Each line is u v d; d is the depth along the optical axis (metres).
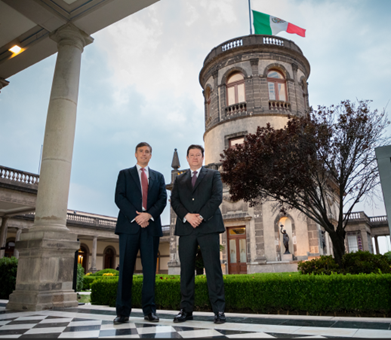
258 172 9.88
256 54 21.06
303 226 17.02
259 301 5.59
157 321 4.15
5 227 20.06
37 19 7.58
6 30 8.48
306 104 22.22
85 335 3.30
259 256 17.16
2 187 16.45
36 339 3.08
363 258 8.14
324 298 5.23
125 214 4.29
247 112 20.22
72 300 6.35
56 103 7.19
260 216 17.73
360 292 5.09
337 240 8.91
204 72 23.48
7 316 4.98
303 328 3.56
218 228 4.30
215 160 20.72
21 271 6.25
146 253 4.32
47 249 6.13
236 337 3.07
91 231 29.44
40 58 9.22
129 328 3.68
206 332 3.38
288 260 16.78
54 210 6.61
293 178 9.40
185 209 4.46
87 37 8.03
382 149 3.30
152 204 4.48
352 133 9.09
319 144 9.38
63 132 7.06
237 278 6.00
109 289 7.00
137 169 4.67
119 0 7.07
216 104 21.67
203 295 5.97
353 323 3.92
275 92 20.92
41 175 6.83
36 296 5.77
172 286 6.46
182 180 4.67
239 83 21.39
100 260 34.56
